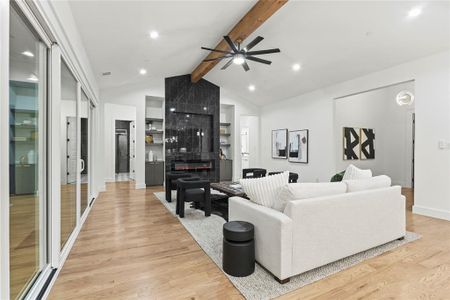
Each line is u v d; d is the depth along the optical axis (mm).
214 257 2279
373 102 6566
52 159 1956
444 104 3520
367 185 2480
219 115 7340
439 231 2979
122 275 1960
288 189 1982
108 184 6824
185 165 6949
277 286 1800
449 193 3471
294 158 6473
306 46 4090
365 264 2141
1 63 1084
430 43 3398
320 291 1744
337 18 3234
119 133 9414
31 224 1737
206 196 3627
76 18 2691
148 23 3275
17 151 1540
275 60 4836
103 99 5816
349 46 3834
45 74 1931
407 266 2105
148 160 7020
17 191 1543
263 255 2004
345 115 5961
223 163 7656
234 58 3662
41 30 1730
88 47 3512
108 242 2635
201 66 5664
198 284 1838
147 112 7055
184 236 2826
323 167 5609
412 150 6348
